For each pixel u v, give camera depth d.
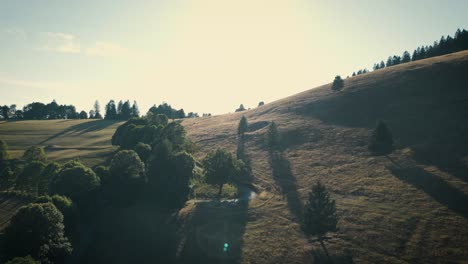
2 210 63.31
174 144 87.12
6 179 73.75
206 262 44.50
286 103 133.50
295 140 92.75
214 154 66.31
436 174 58.25
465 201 48.50
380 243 43.12
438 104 89.44
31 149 90.38
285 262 42.44
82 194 58.81
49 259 43.03
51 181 63.62
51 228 44.59
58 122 186.50
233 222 53.88
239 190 68.62
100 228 56.28
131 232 54.69
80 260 48.38
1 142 92.88
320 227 45.03
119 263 47.31
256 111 140.00
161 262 46.31
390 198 53.72
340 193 58.97
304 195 60.88
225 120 142.12
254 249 45.84
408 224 45.81
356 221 48.91
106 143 122.06
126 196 62.72
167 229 54.41
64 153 104.75
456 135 71.56
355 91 117.38
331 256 42.25
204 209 59.12
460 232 42.16
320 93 131.12
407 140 75.69
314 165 74.25
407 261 39.19
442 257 38.62
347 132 89.12
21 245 41.66
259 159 84.81
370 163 68.94
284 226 51.03
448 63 110.69
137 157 67.06
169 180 65.06
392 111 94.31
